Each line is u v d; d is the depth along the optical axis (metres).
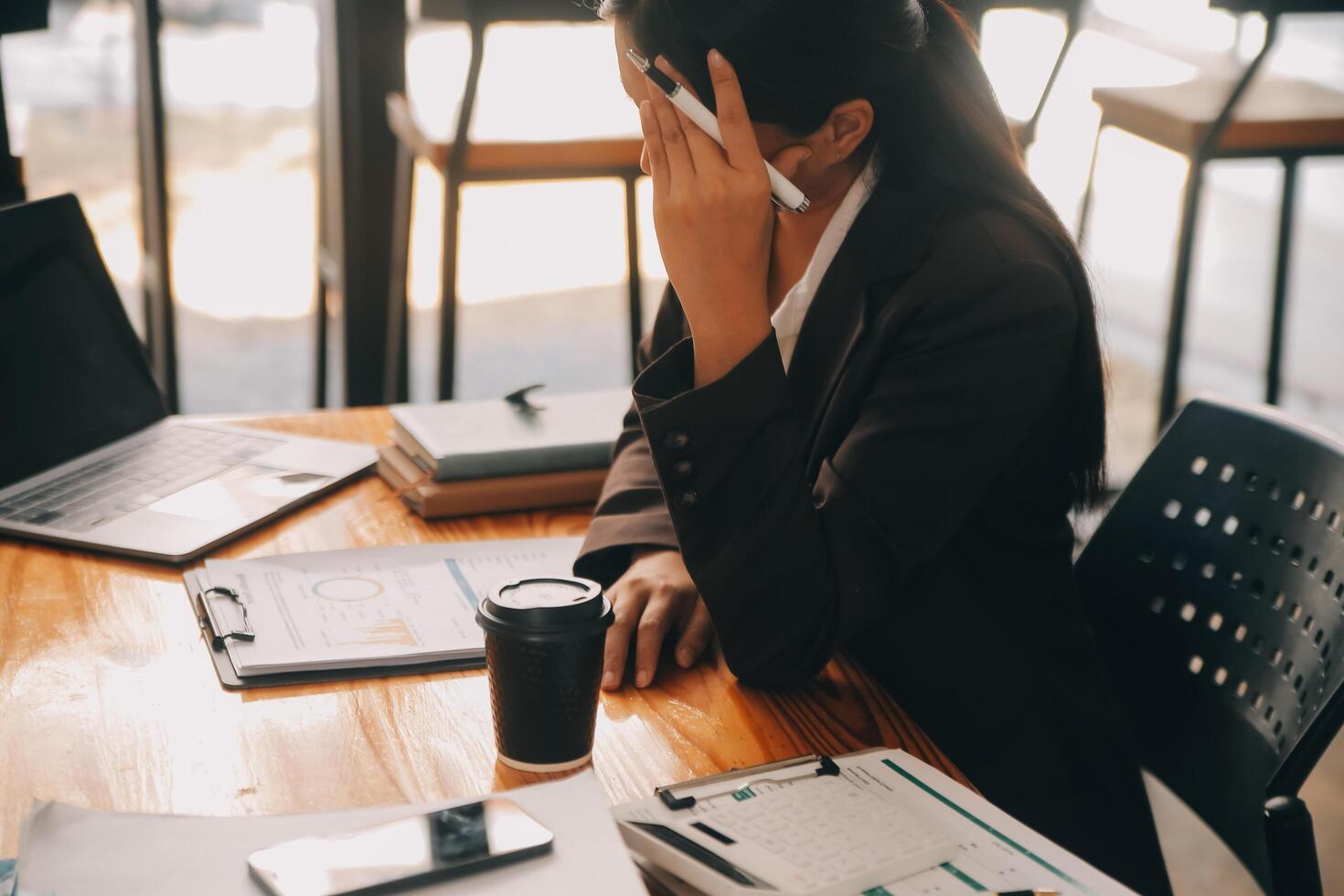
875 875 0.68
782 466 1.00
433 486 1.26
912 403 1.02
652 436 1.00
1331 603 1.02
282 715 0.89
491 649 0.81
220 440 1.41
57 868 0.65
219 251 3.63
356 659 0.95
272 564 1.10
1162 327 4.25
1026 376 1.02
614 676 0.97
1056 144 3.85
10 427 1.27
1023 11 2.37
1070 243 1.09
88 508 1.21
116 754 0.83
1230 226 5.25
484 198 4.91
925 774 0.82
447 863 0.65
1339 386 3.94
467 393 3.51
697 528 1.00
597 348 3.86
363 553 1.14
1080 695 1.12
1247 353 4.13
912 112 1.08
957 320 1.03
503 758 0.84
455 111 2.46
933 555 1.03
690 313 1.02
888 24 0.99
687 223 1.00
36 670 0.93
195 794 0.79
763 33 0.97
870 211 1.10
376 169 2.70
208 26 3.42
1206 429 1.19
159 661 0.95
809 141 1.04
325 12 2.65
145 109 2.59
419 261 4.16
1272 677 1.06
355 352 2.83
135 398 1.43
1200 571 1.16
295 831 0.69
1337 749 2.30
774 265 1.22
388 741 0.86
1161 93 2.69
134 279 3.16
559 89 2.71
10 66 3.09
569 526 1.27
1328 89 2.80
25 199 1.52
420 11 2.34
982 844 0.73
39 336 1.33
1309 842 0.92
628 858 0.67
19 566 1.10
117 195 3.21
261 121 3.55
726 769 0.86
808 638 0.99
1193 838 1.96
